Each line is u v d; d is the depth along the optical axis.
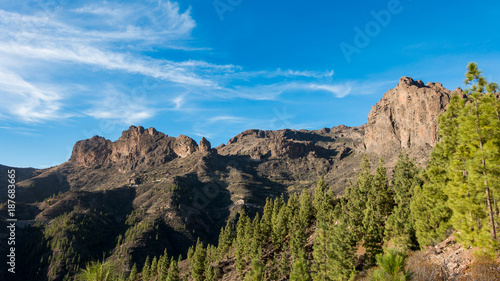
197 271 90.25
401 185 59.78
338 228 48.00
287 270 61.62
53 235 199.25
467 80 23.69
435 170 36.66
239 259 80.50
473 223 22.34
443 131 36.66
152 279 121.50
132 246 195.62
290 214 86.81
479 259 20.00
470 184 22.39
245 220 105.75
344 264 44.94
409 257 26.83
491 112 21.86
